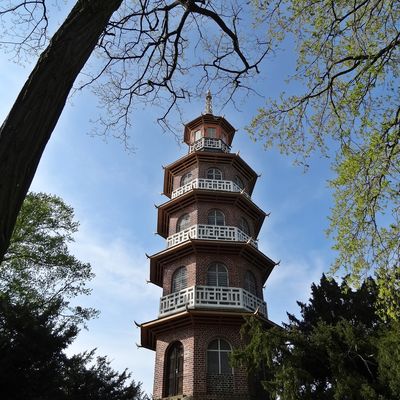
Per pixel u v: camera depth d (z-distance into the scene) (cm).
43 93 429
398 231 1000
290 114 1184
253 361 1655
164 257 2734
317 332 1614
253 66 1166
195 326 2308
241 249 2648
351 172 1045
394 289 991
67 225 2577
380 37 1070
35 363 1641
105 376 2305
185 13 968
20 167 388
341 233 1046
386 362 1357
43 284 2406
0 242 358
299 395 1396
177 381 2214
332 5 1075
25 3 854
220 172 3222
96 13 504
